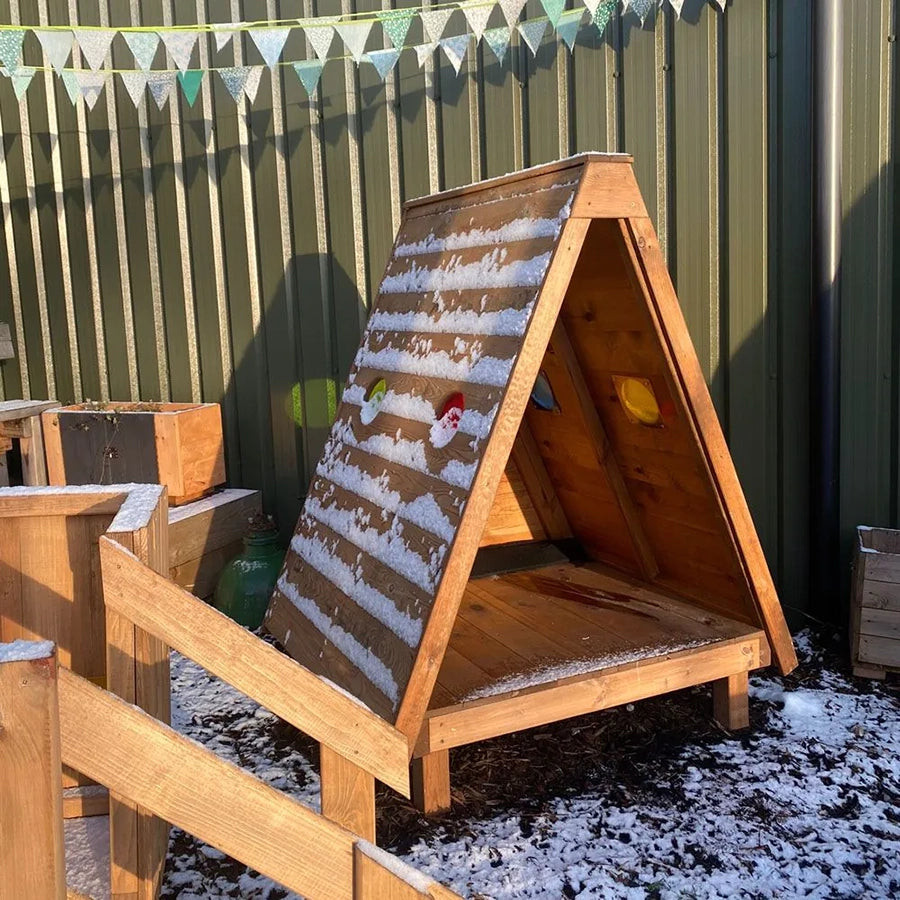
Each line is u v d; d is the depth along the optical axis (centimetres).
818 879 251
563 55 436
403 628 269
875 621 370
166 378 566
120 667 206
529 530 431
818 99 382
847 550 412
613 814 283
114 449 496
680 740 330
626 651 319
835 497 406
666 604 370
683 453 326
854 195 394
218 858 268
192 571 479
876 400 400
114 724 149
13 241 596
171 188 545
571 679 296
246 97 517
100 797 244
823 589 411
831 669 386
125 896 210
